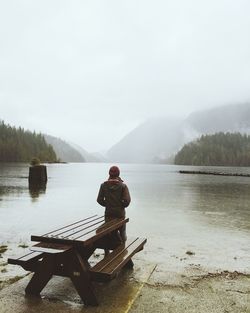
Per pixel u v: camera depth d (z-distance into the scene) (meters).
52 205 14.54
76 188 24.50
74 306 4.29
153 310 4.23
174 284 5.16
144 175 59.47
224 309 4.29
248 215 12.59
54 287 4.91
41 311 4.12
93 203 15.52
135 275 5.48
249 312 4.21
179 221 11.05
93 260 6.30
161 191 23.77
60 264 4.46
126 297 4.57
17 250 6.99
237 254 7.07
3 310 4.12
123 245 5.39
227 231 9.49
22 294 4.62
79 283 4.35
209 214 12.74
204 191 24.16
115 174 5.99
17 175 40.22
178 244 7.84
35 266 4.65
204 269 5.97
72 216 11.58
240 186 30.66
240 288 5.05
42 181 27.59
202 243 8.00
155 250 7.22
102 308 4.24
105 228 5.01
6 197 17.17
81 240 4.25
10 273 5.52
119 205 5.89
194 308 4.30
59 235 4.52
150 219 11.36
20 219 10.79
